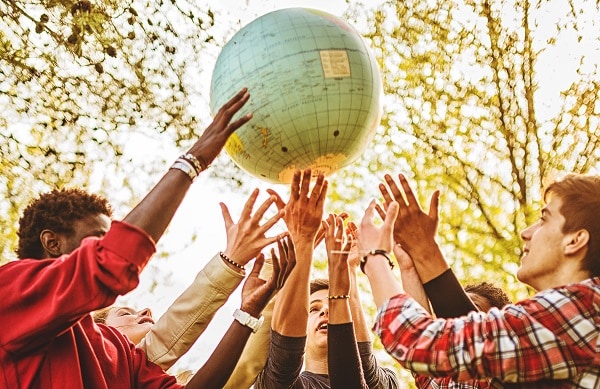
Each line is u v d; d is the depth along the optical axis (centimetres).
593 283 302
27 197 864
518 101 1024
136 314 467
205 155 314
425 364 295
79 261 293
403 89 1027
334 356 382
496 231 995
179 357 366
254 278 391
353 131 358
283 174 369
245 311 364
